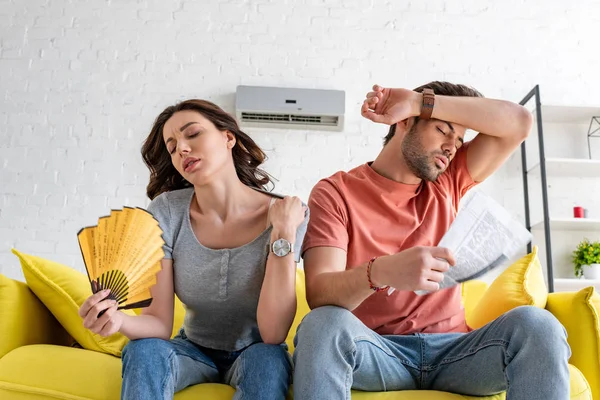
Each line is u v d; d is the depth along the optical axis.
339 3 4.14
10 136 3.88
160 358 1.41
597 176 4.07
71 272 1.98
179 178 1.92
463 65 4.09
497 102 1.88
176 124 1.71
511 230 1.48
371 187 1.84
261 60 4.05
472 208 1.49
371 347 1.46
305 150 3.94
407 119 1.87
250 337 1.69
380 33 4.11
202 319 1.67
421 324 1.71
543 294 2.15
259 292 1.63
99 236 1.42
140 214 1.46
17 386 1.58
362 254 1.76
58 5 4.08
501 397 1.56
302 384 1.32
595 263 3.83
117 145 3.90
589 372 1.88
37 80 3.97
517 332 1.37
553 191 4.05
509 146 1.93
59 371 1.61
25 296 1.86
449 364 1.56
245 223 1.70
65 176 3.84
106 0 4.10
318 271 1.62
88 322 1.37
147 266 1.45
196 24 4.08
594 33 4.17
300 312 2.39
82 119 3.92
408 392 1.53
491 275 3.84
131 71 4.00
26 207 3.79
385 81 4.04
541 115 3.92
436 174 1.82
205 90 3.99
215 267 1.64
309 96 3.92
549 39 4.15
